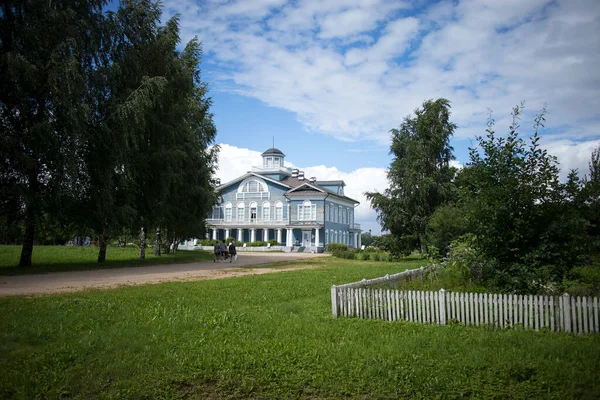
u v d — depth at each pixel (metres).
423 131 45.56
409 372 7.49
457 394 6.81
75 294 16.08
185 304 14.08
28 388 7.09
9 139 23.48
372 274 26.23
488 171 12.85
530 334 9.64
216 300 14.98
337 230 79.38
